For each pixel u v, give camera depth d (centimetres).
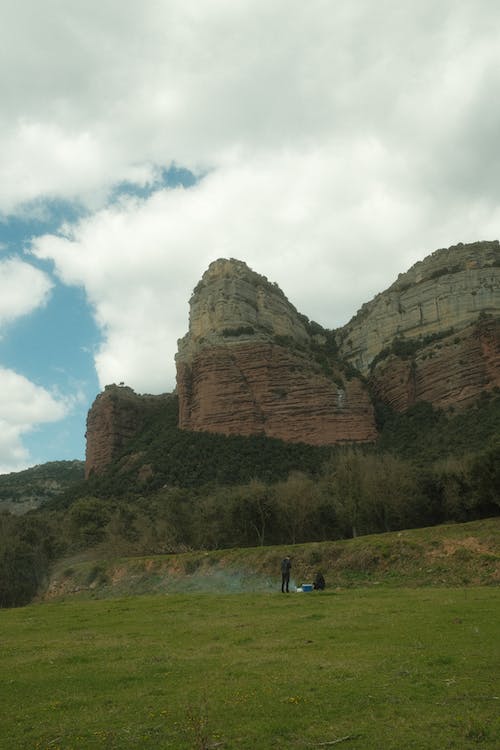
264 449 13500
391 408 14888
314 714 1234
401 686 1381
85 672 1722
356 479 7731
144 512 10400
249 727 1171
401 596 3225
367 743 1072
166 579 6069
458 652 1678
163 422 16700
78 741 1148
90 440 17512
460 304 16275
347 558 4981
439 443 11644
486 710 1201
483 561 4312
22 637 2605
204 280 17762
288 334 17625
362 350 18012
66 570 7381
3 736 1198
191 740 1121
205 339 15750
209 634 2308
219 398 14588
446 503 7200
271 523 7769
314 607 2942
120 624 2811
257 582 5153
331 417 14050
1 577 7075
